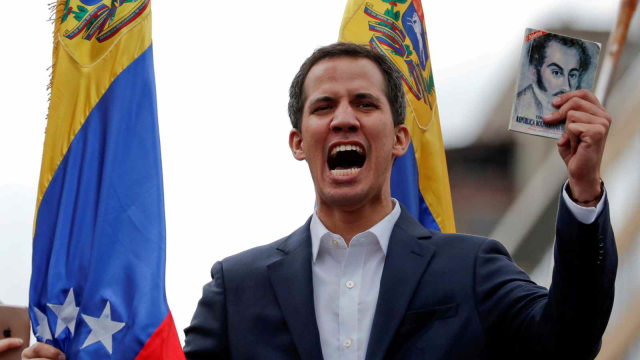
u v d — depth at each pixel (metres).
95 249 11.33
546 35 9.41
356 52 9.97
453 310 8.87
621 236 26.31
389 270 9.17
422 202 13.78
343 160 9.76
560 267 8.35
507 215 31.36
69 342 11.02
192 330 9.63
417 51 14.07
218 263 10.02
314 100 9.76
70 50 12.26
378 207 9.67
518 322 8.72
